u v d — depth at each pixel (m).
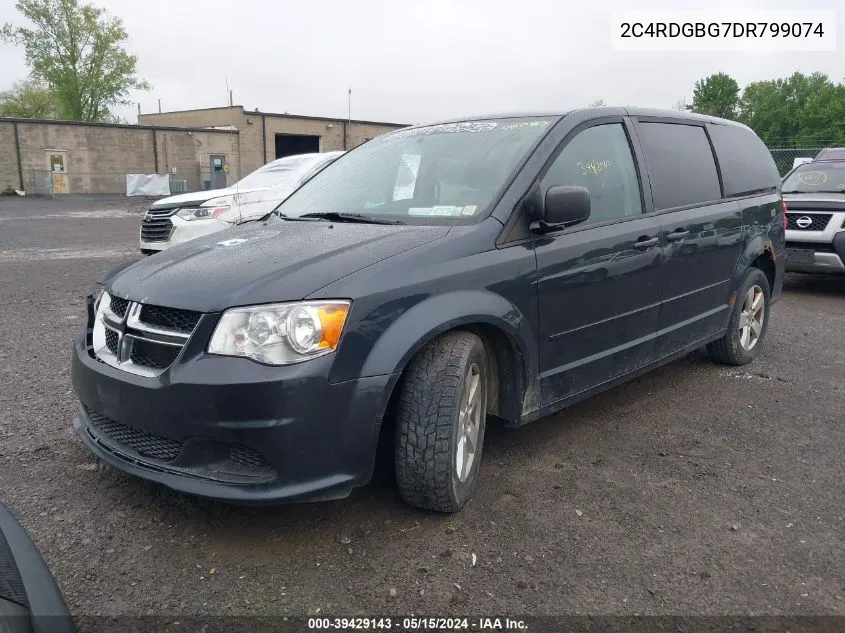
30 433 4.07
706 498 3.43
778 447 4.06
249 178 11.13
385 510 3.24
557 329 3.59
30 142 38.72
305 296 2.75
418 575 2.77
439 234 3.26
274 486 2.71
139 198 35.41
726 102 79.06
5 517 2.25
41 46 53.12
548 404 3.64
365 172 4.25
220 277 2.91
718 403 4.80
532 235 3.49
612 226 3.96
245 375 2.65
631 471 3.72
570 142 3.87
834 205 8.48
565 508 3.31
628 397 4.91
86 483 3.47
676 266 4.43
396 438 3.03
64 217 22.19
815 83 70.81
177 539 3.00
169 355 2.83
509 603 2.61
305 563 2.84
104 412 2.99
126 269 3.40
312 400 2.69
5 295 8.26
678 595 2.67
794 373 5.50
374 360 2.81
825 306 8.30
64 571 2.76
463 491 3.22
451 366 3.02
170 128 42.25
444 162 3.91
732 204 5.14
